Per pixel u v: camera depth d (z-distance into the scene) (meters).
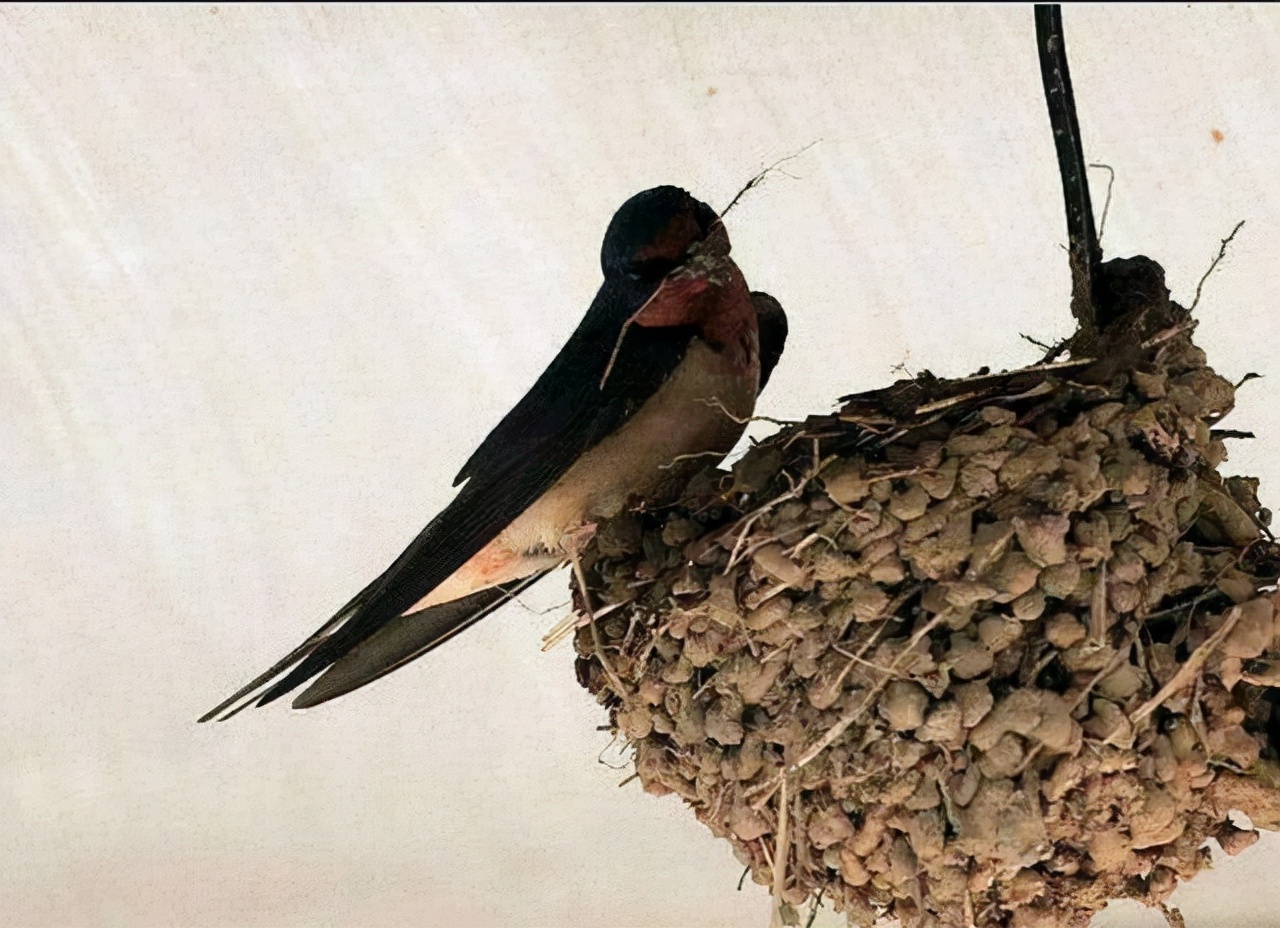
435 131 6.17
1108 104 5.95
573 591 4.91
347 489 6.85
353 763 6.89
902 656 4.02
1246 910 6.27
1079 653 3.98
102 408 6.63
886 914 4.40
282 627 6.96
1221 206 6.03
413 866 6.94
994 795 3.92
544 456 4.95
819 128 6.10
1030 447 4.16
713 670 4.39
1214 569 4.20
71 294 6.43
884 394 4.60
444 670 6.81
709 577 4.31
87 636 6.86
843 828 4.14
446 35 5.95
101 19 5.88
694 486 4.64
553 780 6.83
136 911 7.06
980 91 5.97
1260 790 4.06
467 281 6.48
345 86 6.07
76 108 6.08
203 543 6.84
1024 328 6.41
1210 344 6.26
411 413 6.76
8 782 6.87
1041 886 4.08
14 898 7.02
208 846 6.97
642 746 4.59
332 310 6.54
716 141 6.16
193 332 6.55
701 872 6.73
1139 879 4.20
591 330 5.17
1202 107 5.90
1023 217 6.18
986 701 3.96
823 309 6.51
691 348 4.98
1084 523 4.06
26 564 6.78
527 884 6.88
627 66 6.01
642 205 4.99
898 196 6.20
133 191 6.26
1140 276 4.62
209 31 5.94
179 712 6.91
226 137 6.19
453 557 4.88
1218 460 4.49
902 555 4.14
